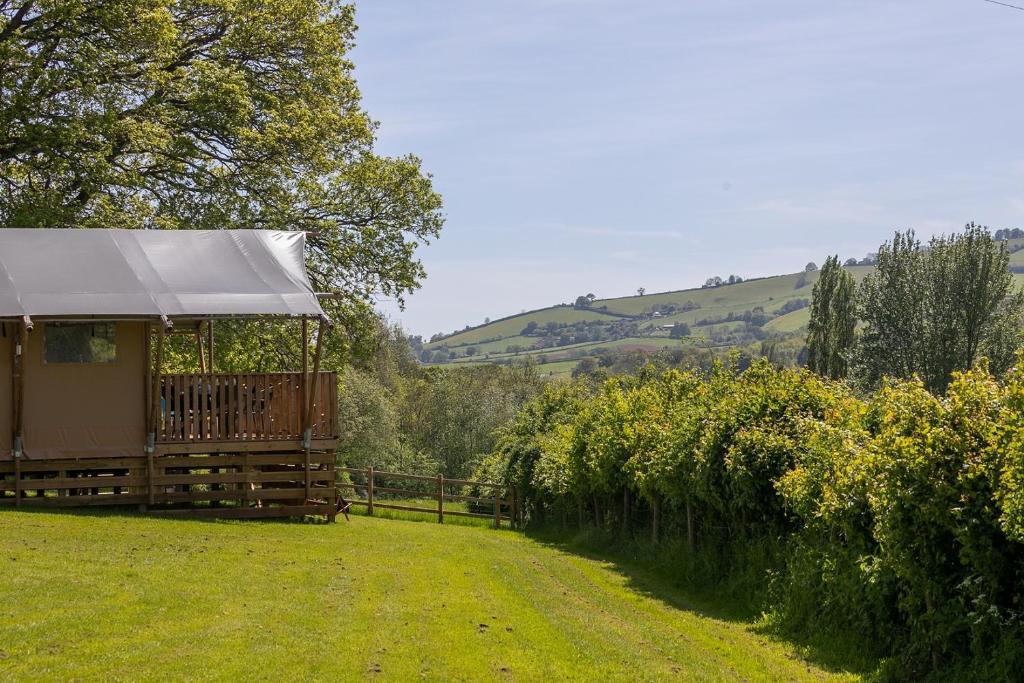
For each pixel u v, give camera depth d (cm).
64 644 953
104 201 2562
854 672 1165
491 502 3167
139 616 1074
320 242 2992
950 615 1036
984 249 5191
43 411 1886
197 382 1973
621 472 2311
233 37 3000
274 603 1193
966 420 1039
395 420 5594
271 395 2025
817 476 1379
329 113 3134
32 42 2545
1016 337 5097
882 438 1114
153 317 1866
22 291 1838
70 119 2450
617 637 1236
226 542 1627
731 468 1623
